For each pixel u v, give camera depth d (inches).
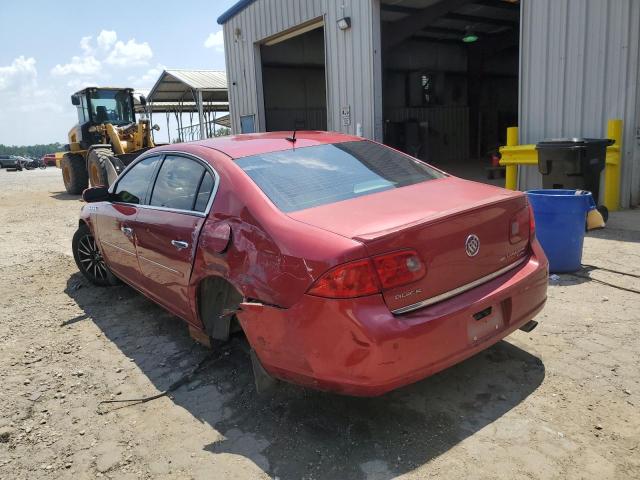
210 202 128.5
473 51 802.8
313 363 98.5
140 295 206.1
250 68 568.7
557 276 189.9
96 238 198.2
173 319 179.3
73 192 627.5
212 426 114.7
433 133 788.0
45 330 176.6
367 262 93.7
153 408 123.8
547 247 191.2
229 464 101.3
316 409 117.2
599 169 262.7
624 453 96.3
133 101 625.6
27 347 163.2
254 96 569.9
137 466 103.0
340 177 129.3
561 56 306.0
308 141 148.5
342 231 100.0
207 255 123.4
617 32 279.1
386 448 102.1
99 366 147.6
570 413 109.0
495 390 119.3
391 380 95.2
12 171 1717.5
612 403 111.6
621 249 221.1
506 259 117.1
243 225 115.2
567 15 299.1
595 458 95.3
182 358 149.2
